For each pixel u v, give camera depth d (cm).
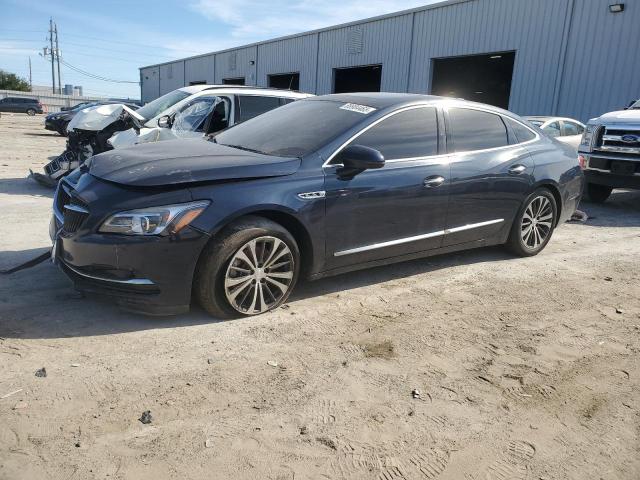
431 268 516
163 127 783
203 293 353
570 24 1529
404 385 305
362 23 2297
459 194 473
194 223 337
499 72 2344
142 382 291
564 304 440
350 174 401
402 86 2123
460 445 256
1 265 462
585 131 903
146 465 229
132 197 334
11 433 243
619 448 262
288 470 232
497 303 435
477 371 325
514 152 525
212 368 310
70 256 345
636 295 469
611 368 338
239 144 446
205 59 3925
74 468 224
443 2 1905
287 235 375
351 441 254
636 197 1066
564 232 712
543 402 297
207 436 250
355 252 417
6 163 1177
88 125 745
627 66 1412
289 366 318
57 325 351
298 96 902
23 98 4538
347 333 366
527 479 237
